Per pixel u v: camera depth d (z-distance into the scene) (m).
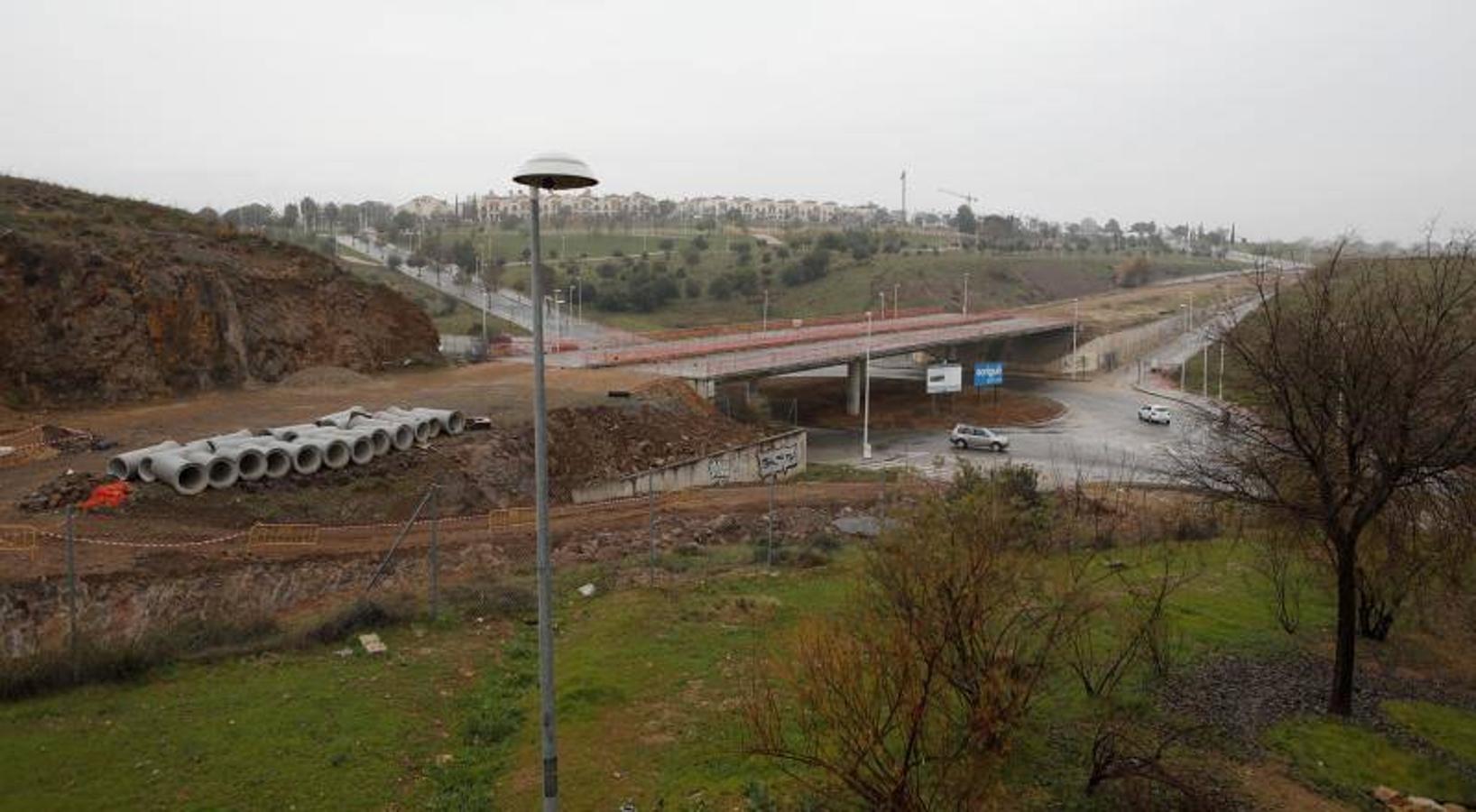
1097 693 14.65
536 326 9.45
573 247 151.62
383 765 12.88
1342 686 15.58
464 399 38.72
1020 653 12.12
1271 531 17.69
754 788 12.03
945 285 124.50
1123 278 147.12
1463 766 14.20
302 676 15.81
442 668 16.59
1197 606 20.91
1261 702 15.96
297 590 21.38
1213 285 135.75
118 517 23.05
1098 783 12.42
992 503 17.88
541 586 9.72
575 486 33.44
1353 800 12.90
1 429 30.67
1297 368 15.34
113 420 32.31
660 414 40.81
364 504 26.97
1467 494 15.22
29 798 11.59
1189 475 19.89
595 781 12.65
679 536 28.42
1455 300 15.72
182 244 40.69
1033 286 134.75
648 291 111.62
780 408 67.12
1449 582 17.09
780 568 23.55
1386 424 14.30
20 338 33.56
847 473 44.50
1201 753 13.85
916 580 10.98
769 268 126.69
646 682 15.89
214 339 39.03
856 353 62.81
